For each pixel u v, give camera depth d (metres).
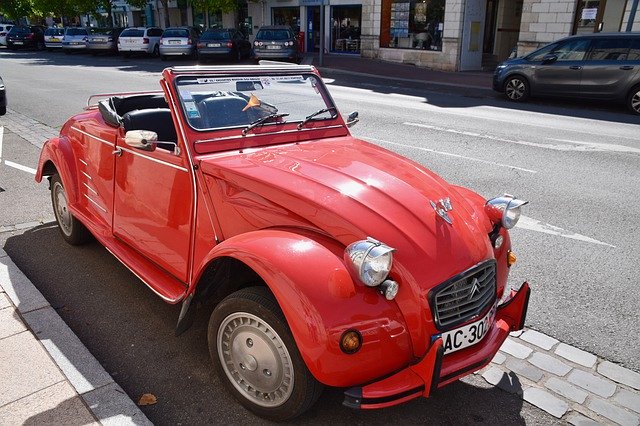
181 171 3.30
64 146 4.77
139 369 3.31
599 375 3.32
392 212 2.76
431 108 13.05
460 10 21.17
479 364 2.74
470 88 17.19
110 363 3.37
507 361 3.44
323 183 2.89
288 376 2.65
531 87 14.34
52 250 4.97
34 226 5.54
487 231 3.14
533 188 6.94
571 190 6.89
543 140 9.68
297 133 3.76
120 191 3.97
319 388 2.64
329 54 27.66
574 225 5.74
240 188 3.00
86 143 4.44
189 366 3.35
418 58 23.19
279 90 3.81
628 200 6.55
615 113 12.97
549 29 18.81
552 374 3.32
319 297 2.39
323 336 2.36
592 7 17.92
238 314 2.76
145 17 40.69
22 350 3.33
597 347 3.60
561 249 5.14
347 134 4.07
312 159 3.28
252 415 2.92
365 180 2.98
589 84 13.38
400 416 2.95
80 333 3.68
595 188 6.99
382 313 2.47
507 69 14.71
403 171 3.27
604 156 8.61
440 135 9.96
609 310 4.06
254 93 3.68
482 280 2.81
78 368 3.18
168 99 3.32
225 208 3.07
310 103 3.96
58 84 16.73
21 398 2.91
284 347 2.60
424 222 2.77
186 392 3.11
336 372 2.41
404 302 2.53
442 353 2.48
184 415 2.93
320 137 3.88
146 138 3.20
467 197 3.53
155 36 28.27
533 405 3.05
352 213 2.68
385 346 2.48
